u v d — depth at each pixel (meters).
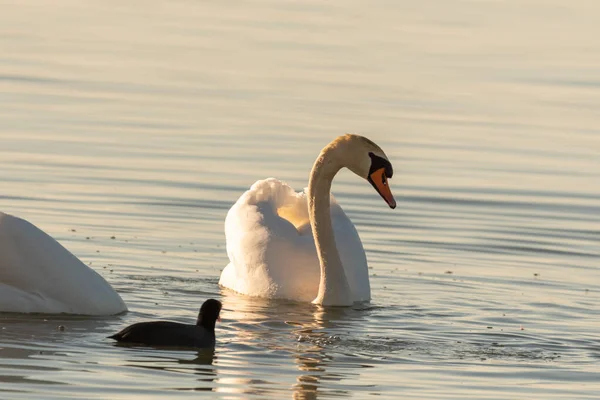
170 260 16.31
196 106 26.94
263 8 43.00
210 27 38.56
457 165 22.67
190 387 10.36
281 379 10.80
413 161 22.86
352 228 16.09
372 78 30.98
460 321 13.71
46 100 26.80
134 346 11.76
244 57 33.50
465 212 19.56
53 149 22.34
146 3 43.31
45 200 18.84
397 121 26.14
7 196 18.91
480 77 31.77
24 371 10.63
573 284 15.84
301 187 20.48
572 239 18.27
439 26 40.06
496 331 13.23
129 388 10.23
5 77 29.17
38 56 32.25
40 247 13.27
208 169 21.45
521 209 19.88
